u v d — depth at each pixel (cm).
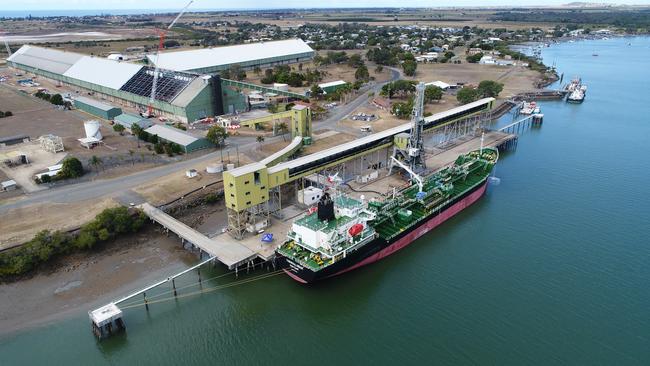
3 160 12719
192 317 7256
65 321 7062
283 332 7000
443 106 19888
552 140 16425
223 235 8975
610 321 7012
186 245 9044
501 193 11838
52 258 8494
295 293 7812
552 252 8938
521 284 7956
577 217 10381
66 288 7775
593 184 12312
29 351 6531
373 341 6800
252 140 15188
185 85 18000
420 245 9412
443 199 10169
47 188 11100
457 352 6512
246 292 7794
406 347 6650
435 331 6931
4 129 16125
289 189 11519
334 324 7156
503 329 6906
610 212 10594
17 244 8619
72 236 8812
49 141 13450
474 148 14575
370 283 8131
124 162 12769
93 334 6856
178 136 14525
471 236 9669
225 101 18238
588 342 6619
